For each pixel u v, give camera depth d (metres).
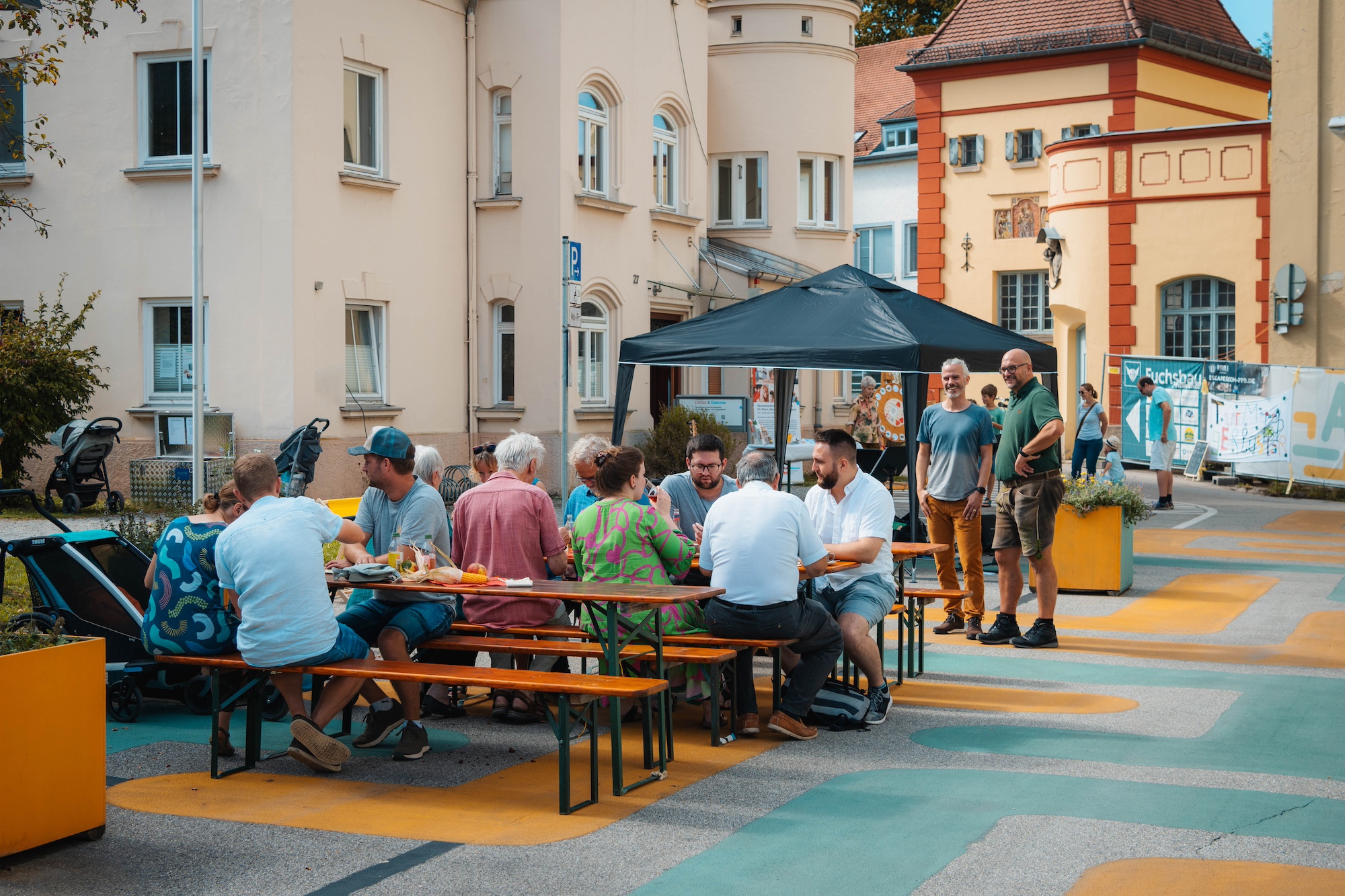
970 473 9.46
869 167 38.50
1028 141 31.20
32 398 16.72
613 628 6.05
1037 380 9.09
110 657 7.14
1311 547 14.56
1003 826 5.13
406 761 6.24
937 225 32.31
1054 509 9.02
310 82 17.33
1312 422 20.50
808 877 4.57
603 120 21.55
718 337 13.01
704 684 6.85
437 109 19.62
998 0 32.12
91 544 7.49
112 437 16.52
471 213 20.28
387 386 18.80
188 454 17.66
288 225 17.08
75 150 18.14
